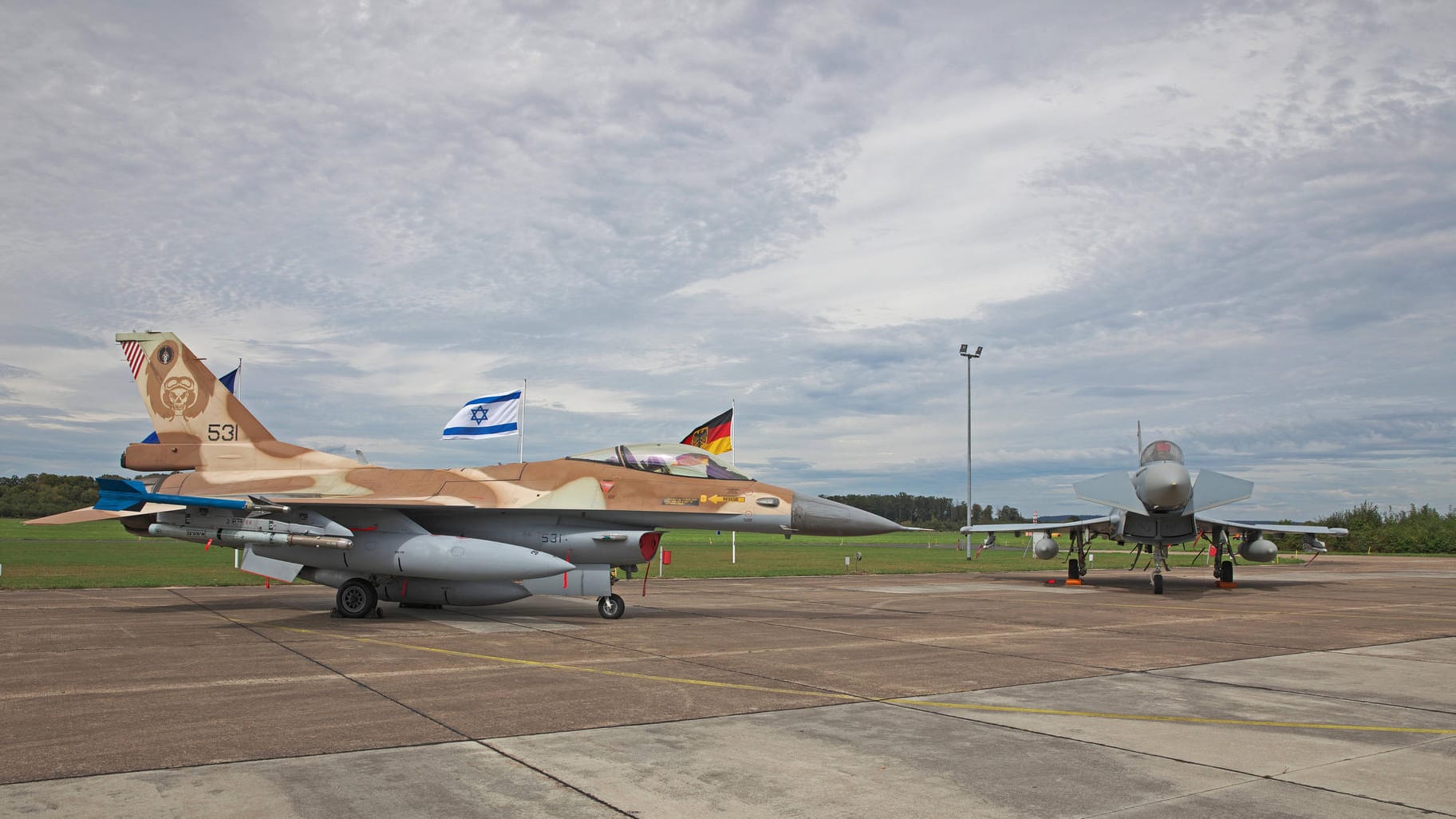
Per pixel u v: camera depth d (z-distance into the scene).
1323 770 5.80
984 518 120.12
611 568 15.11
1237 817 4.82
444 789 5.21
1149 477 20.88
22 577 21.58
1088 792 5.28
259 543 13.95
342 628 13.03
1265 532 25.31
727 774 5.57
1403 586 26.33
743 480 15.31
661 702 7.80
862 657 10.64
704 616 15.24
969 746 6.35
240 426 17.02
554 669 9.54
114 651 10.58
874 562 38.31
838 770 5.71
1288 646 12.21
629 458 15.66
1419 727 7.16
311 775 5.45
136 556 31.55
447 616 14.78
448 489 15.41
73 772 5.47
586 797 5.09
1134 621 15.30
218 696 7.91
